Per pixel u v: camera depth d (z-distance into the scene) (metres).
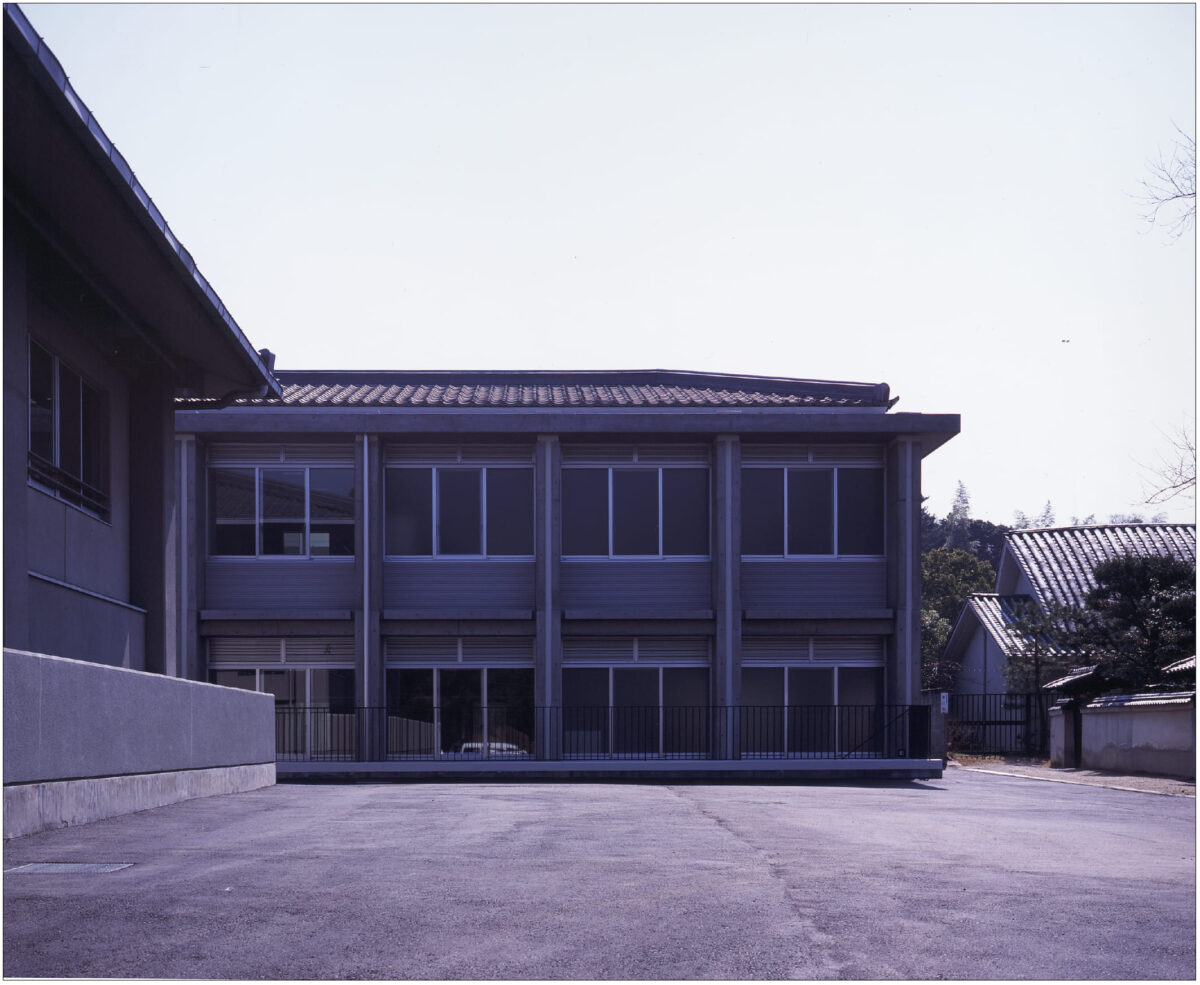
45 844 8.26
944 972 4.79
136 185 10.90
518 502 24.11
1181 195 16.05
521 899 6.23
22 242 11.09
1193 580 26.97
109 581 14.83
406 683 23.73
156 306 13.88
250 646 23.73
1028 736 30.84
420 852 8.17
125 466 15.56
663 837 9.48
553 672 23.23
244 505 23.94
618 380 28.36
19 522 10.95
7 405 10.71
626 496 24.12
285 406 24.06
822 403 25.00
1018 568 39.88
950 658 41.72
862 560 24.14
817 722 23.75
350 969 4.77
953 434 23.53
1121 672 25.88
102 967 4.77
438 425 23.14
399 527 23.94
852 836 9.92
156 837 8.89
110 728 10.23
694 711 23.77
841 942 5.27
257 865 7.38
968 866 7.90
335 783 20.27
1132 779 20.81
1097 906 6.31
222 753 14.09
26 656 8.49
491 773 21.61
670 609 23.66
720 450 23.67
